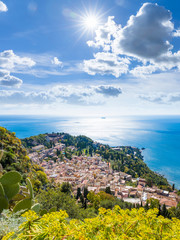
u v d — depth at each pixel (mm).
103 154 146500
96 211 30359
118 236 1576
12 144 35844
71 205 13695
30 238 1358
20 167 24844
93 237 1533
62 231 1435
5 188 4723
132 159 144500
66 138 192500
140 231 1772
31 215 1562
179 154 195500
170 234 1761
